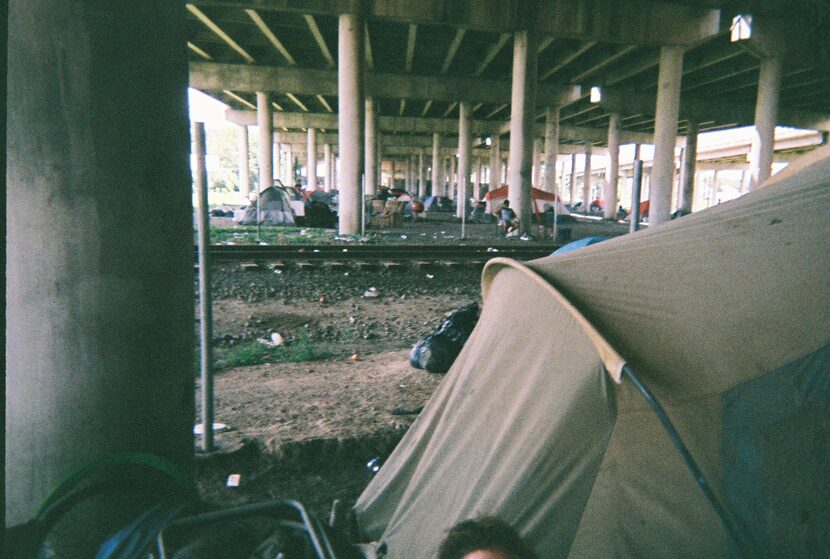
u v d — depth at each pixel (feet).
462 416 10.62
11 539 7.25
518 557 4.20
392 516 11.42
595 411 8.30
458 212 153.28
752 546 7.59
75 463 8.89
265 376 22.86
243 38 116.67
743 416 7.91
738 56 115.34
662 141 94.43
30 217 8.46
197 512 7.29
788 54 96.02
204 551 6.38
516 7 83.20
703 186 323.57
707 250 9.29
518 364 9.91
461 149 156.04
